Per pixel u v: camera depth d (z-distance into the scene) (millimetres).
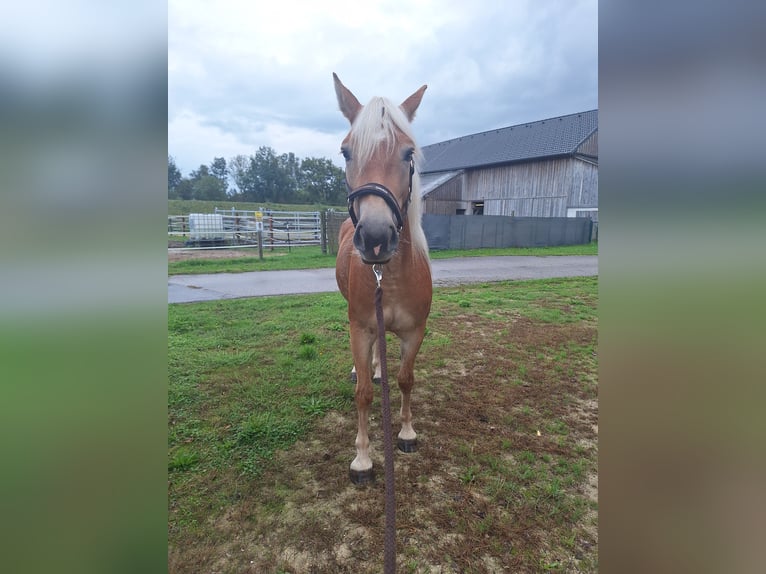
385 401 1449
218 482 2074
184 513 1859
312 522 1810
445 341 4371
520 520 1813
